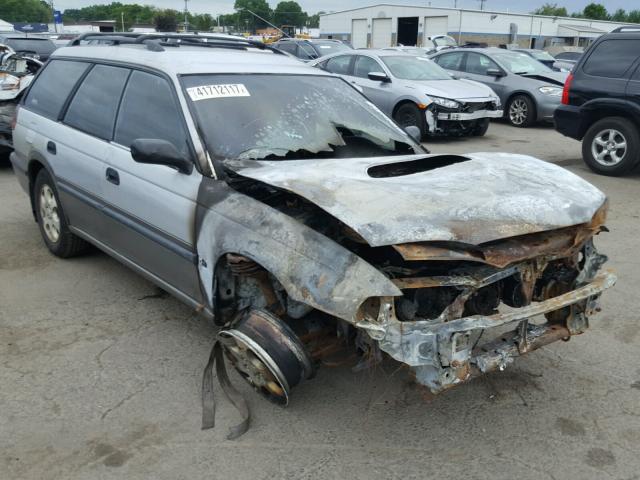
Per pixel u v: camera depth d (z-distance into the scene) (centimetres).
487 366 290
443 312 276
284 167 331
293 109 400
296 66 452
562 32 4597
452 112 1142
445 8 4156
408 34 4484
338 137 395
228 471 282
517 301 316
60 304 446
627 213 696
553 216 295
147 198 377
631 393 346
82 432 306
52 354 378
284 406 326
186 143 358
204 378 343
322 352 313
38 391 339
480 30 4231
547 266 338
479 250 275
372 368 364
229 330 314
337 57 1327
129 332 407
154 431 309
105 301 453
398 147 422
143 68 413
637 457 294
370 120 431
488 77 1447
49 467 281
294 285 280
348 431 311
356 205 280
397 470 284
